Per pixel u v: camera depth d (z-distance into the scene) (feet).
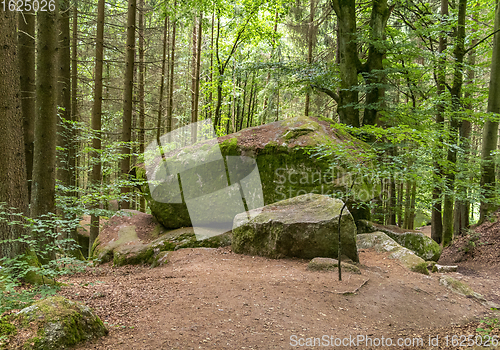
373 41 30.58
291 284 15.07
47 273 11.79
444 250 33.63
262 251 20.31
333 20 51.21
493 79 29.99
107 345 9.12
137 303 12.50
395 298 15.25
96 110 32.32
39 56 17.69
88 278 18.26
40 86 17.75
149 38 49.73
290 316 12.05
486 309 16.14
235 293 13.74
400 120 30.32
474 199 26.94
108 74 54.03
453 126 32.53
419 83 35.01
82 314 9.48
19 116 15.53
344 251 19.08
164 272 17.89
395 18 47.52
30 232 15.76
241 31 52.19
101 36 32.78
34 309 9.02
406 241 25.64
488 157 29.94
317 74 38.19
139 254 22.91
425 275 19.45
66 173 29.86
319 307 13.12
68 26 29.40
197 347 9.37
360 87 31.89
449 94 33.50
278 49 59.21
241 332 10.55
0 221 14.71
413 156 23.86
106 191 22.07
